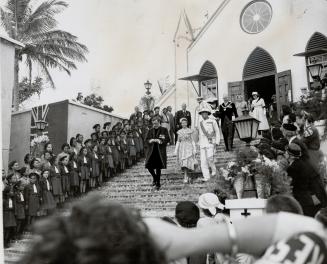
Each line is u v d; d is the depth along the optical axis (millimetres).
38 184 12328
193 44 16750
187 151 11984
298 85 13961
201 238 1046
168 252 1017
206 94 16250
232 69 15680
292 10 14227
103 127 16281
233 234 1049
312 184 7164
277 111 14195
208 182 11219
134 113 16469
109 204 904
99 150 14266
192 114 16484
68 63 18078
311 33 13836
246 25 15344
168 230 1051
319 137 8273
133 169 14820
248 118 7328
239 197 7359
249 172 6957
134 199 12273
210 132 11891
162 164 12125
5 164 13758
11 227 11688
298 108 10453
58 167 13039
